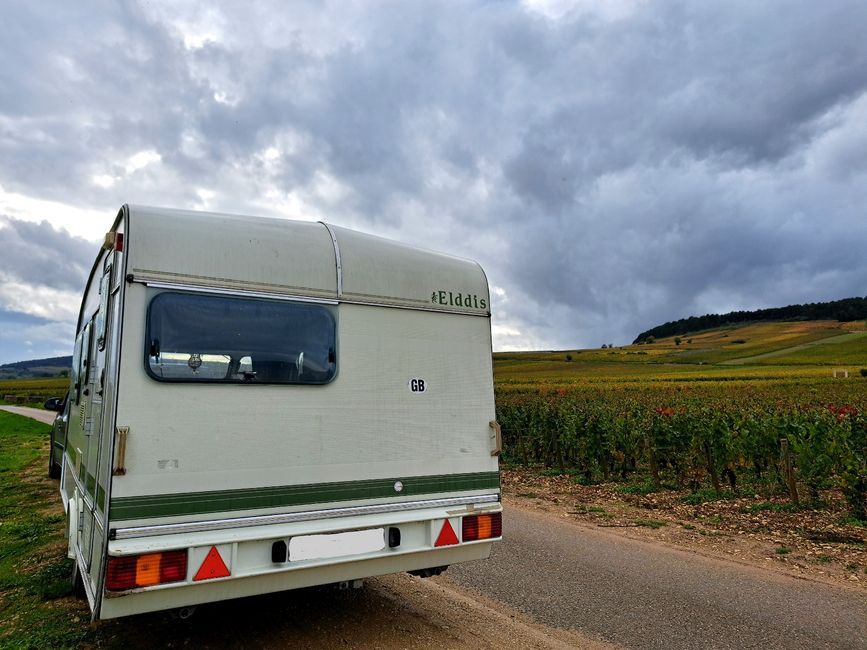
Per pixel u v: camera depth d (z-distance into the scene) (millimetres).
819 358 86688
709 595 5266
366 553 3900
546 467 14625
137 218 3471
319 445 3840
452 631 4348
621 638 4324
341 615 4574
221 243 3695
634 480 12414
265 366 3705
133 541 3176
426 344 4457
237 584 3463
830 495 10188
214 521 3410
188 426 3400
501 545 6949
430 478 4316
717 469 11234
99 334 4070
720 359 95312
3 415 29031
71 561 5859
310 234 4117
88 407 4379
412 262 4500
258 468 3592
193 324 3510
